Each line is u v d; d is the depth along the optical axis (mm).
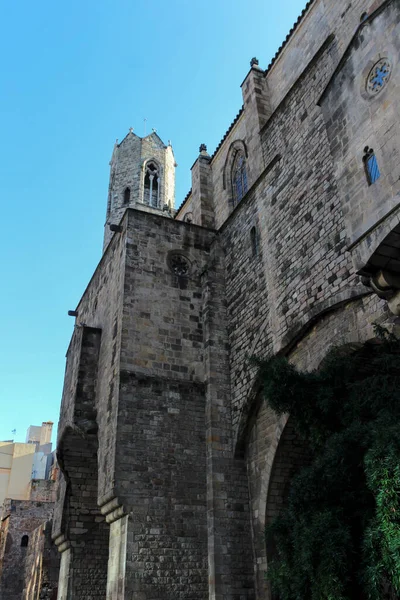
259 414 20828
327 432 13766
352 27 19719
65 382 29766
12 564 55562
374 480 9367
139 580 18125
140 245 24266
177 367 22406
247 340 21844
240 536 19703
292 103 21969
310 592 10773
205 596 18781
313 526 10570
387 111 12359
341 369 14383
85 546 26078
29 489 72500
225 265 25031
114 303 24438
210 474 20469
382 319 14836
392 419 10977
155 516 19312
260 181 23047
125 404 20766
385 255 11758
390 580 9406
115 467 19578
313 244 18531
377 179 12180
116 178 42781
